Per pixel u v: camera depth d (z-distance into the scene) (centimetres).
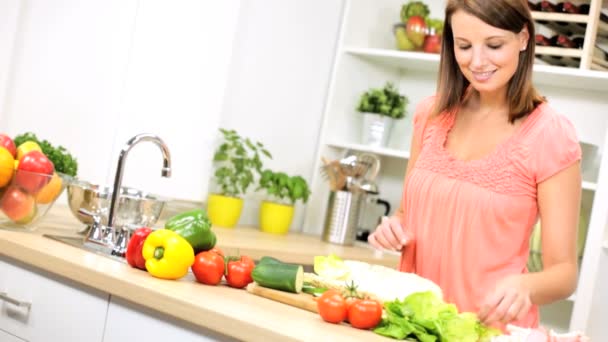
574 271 191
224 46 329
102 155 303
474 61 189
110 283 173
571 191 193
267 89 354
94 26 296
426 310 161
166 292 165
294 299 176
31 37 280
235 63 336
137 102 309
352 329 161
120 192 218
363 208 395
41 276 191
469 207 201
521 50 195
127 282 169
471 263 202
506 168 198
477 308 201
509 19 184
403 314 161
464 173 204
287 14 356
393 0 401
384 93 375
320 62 379
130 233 212
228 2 327
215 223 331
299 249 307
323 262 189
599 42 343
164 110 316
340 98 381
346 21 375
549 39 327
